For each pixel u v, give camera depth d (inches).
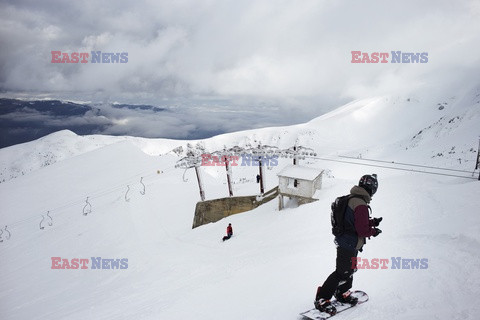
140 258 997.8
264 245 663.1
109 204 2105.1
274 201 1284.4
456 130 4778.5
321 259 313.9
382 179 978.7
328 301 173.0
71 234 1710.1
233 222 1184.8
